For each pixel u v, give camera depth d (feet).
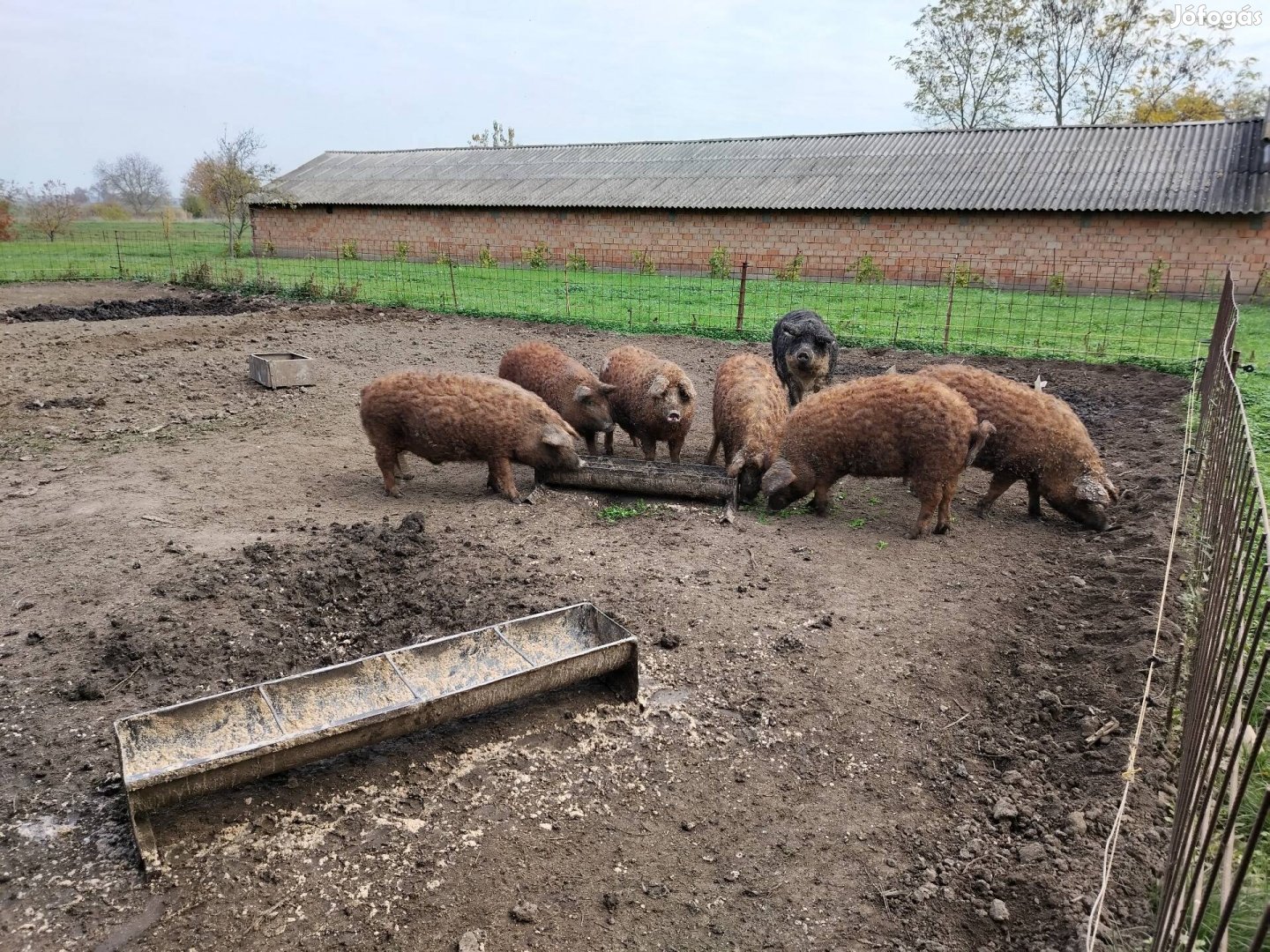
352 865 12.18
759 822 13.17
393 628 18.12
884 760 14.61
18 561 20.77
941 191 93.30
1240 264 80.12
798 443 24.32
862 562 22.07
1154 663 16.12
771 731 15.26
